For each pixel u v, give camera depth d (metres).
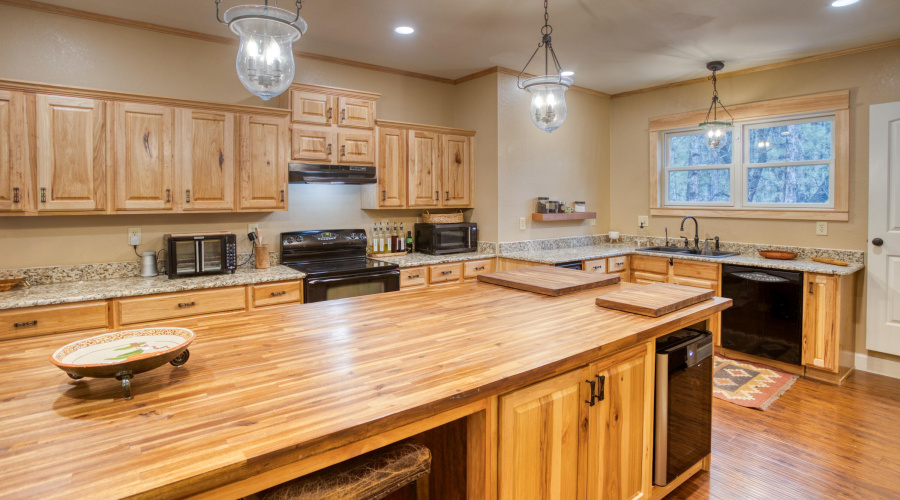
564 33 3.43
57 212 2.78
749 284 3.77
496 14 3.10
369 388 1.22
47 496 0.77
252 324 1.86
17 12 2.86
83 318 2.64
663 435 1.99
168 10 3.02
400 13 3.08
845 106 3.75
